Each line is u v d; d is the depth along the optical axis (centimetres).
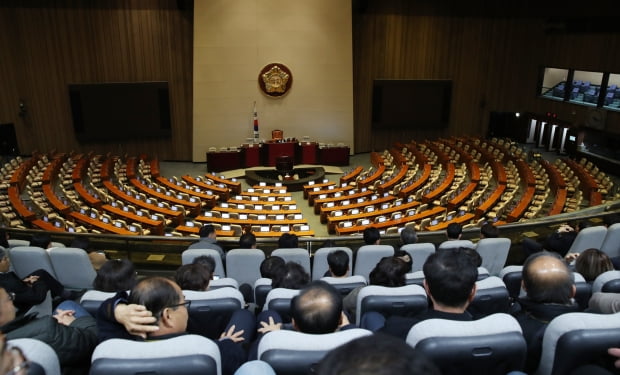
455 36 2653
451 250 257
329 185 2070
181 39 2420
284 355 214
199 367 203
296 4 2417
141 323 224
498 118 2770
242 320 317
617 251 689
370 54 2606
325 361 114
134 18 2348
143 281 237
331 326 233
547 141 2686
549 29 2531
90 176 2048
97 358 207
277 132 2506
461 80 2720
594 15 2312
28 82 2302
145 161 2400
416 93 2683
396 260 417
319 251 685
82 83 2347
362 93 2662
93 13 2295
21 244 704
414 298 338
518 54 2700
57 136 2402
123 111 2423
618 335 222
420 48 2638
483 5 2631
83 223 1445
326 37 2472
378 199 1844
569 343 222
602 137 2373
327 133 2597
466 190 1844
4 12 2212
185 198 1845
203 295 356
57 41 2286
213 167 2403
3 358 160
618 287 344
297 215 1591
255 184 2256
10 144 2342
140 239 742
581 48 2406
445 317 247
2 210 1515
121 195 1734
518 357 219
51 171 1983
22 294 411
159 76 2442
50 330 257
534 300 265
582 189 1983
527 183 1952
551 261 266
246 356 271
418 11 2592
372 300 337
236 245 777
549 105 2641
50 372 200
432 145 2591
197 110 2461
